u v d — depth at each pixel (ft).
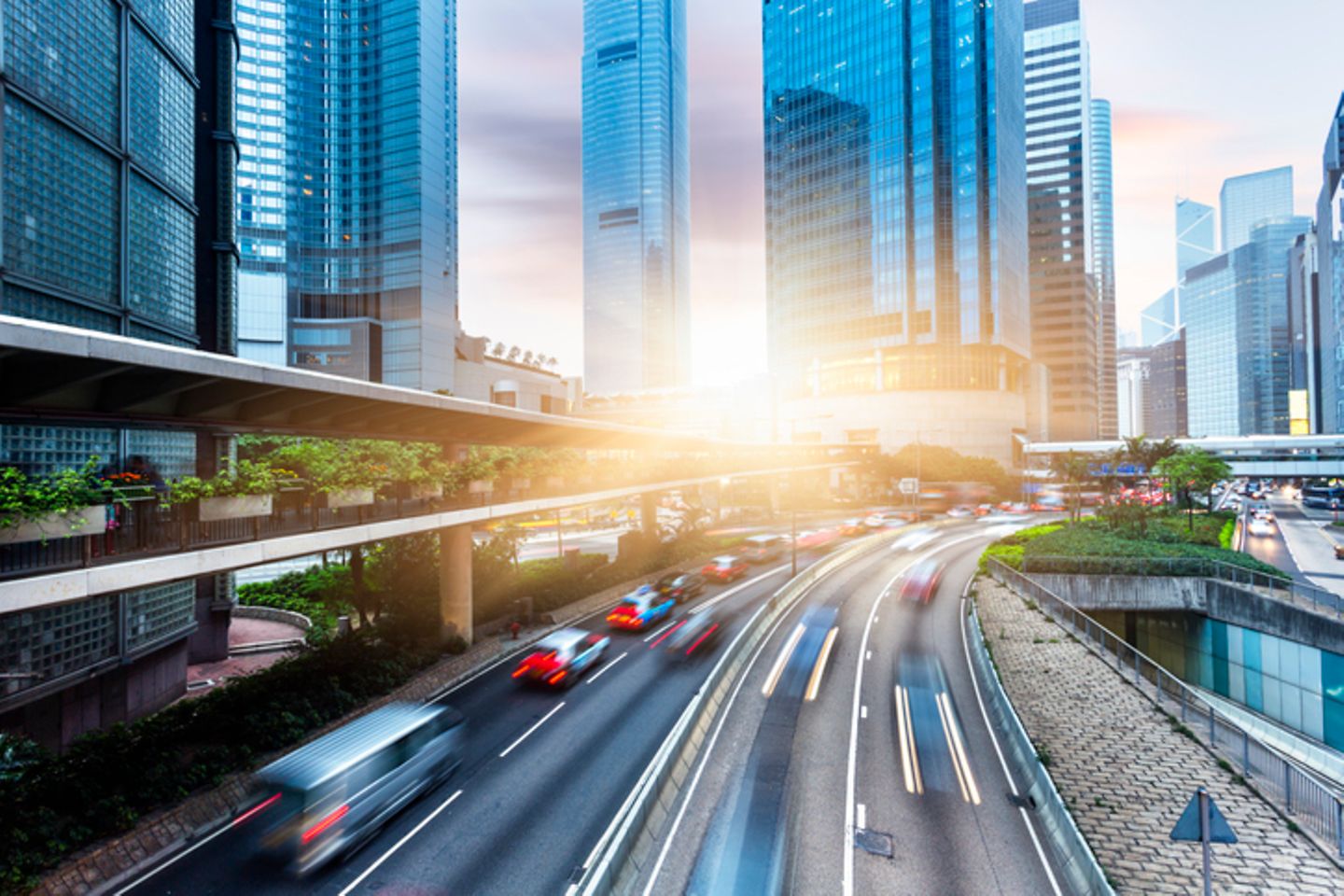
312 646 83.05
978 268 377.09
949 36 386.32
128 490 46.34
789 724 72.43
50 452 63.46
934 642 102.83
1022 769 61.87
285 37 320.70
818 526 251.39
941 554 186.09
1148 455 214.28
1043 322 556.51
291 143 319.88
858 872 46.62
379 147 324.60
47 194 67.41
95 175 74.23
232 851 48.42
